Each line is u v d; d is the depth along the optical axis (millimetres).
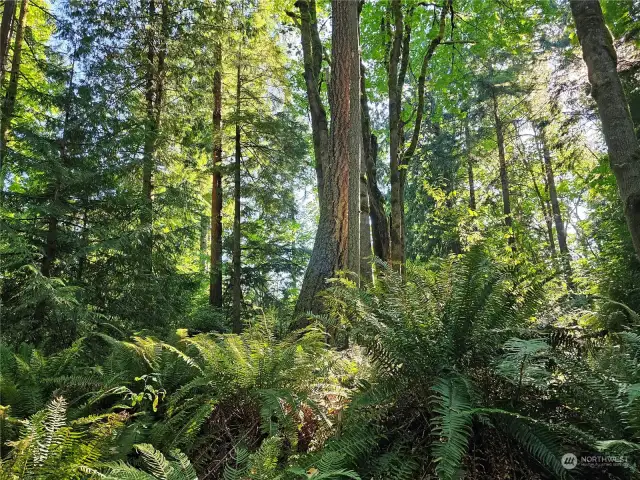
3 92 7539
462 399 2076
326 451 2137
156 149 9750
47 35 10688
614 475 1970
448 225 9852
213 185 13281
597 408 2100
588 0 4801
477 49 10672
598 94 4570
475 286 2434
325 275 5637
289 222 17641
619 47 7891
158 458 2033
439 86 11062
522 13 9945
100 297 6781
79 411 2727
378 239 10031
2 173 6035
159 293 7477
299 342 3334
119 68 9031
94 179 6902
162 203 9227
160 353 3387
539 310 2492
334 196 5883
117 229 7148
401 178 9727
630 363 2248
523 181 18078
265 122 12344
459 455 1789
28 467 1988
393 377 2416
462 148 17188
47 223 6598
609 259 7484
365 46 11461
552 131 11570
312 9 9352
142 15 9398
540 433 2020
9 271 5871
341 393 2902
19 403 2951
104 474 2121
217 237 13039
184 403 2875
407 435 2262
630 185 4219
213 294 12797
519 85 13633
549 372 2246
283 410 2562
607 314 2848
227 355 3010
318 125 8656
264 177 13430
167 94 10539
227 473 2113
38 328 5539
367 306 2658
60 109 7500
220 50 10711
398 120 9180
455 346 2412
